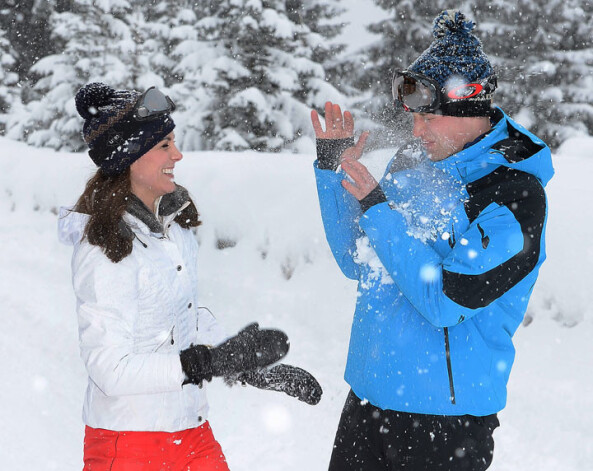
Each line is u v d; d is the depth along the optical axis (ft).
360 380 6.93
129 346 5.66
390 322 6.61
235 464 10.32
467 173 6.48
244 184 18.04
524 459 9.83
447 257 6.15
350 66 49.70
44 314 16.10
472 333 6.40
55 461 10.02
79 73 47.75
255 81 40.68
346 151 7.38
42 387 12.48
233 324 14.98
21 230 21.93
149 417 6.04
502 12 51.90
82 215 5.92
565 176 16.62
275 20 40.63
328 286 15.65
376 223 6.40
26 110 53.62
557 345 12.19
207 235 17.56
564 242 13.24
